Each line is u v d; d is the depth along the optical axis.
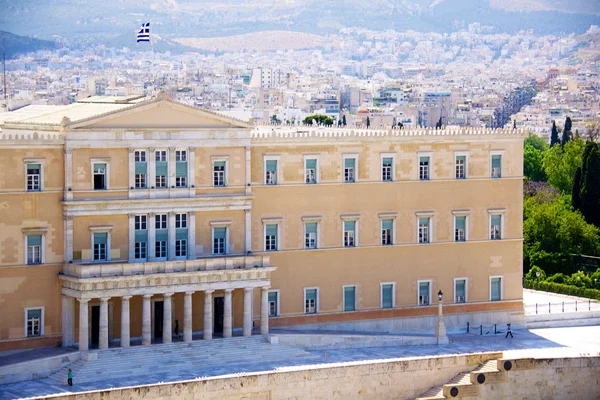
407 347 174.50
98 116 160.62
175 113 165.38
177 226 166.50
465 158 186.12
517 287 190.75
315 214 176.62
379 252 181.00
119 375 153.88
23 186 158.00
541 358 161.62
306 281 176.62
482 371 158.88
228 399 145.88
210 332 164.50
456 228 186.38
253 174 172.38
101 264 158.38
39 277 159.50
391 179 181.25
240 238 170.88
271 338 166.75
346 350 171.25
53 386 148.88
